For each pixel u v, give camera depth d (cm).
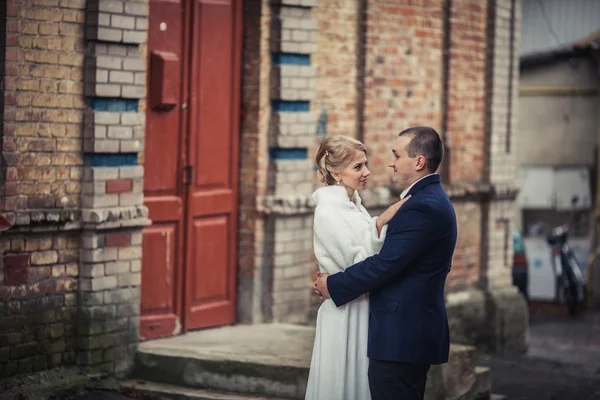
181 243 982
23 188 843
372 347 651
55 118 860
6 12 823
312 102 1091
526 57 2292
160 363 902
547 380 1191
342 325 665
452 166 1283
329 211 674
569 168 2283
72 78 870
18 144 838
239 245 1043
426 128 665
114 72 886
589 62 2277
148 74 950
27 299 852
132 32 894
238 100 1034
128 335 912
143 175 935
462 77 1285
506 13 1338
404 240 641
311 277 1090
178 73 961
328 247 670
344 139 688
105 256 891
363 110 1149
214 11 1003
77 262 884
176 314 981
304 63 1060
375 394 653
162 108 958
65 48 862
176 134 974
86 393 875
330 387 665
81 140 879
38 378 859
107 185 888
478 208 1334
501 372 1223
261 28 1027
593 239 2262
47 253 862
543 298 2098
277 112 1041
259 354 902
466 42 1286
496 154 1340
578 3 2481
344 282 650
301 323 1080
